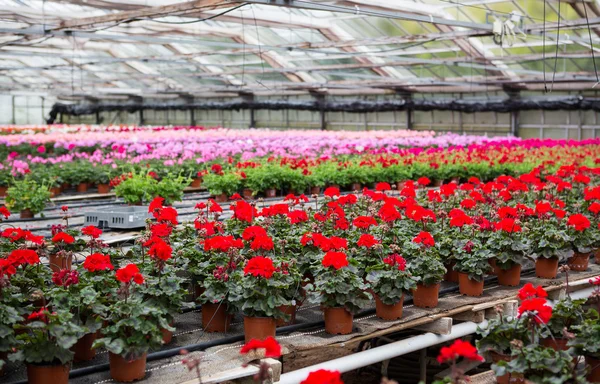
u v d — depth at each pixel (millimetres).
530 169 16578
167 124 47906
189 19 22625
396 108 33094
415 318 6090
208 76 32906
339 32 22844
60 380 4461
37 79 40938
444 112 33531
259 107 38562
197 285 6387
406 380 7383
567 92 28609
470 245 6914
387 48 26062
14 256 5078
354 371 7594
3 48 30203
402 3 17438
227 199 13695
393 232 7281
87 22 16375
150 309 4723
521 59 23000
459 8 18578
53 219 10828
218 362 5102
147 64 35062
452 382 3953
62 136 22422
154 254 5406
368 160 16891
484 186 9961
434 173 16688
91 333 5078
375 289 5996
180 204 13086
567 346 5125
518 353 4391
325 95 37188
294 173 14133
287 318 5355
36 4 20312
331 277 5645
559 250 7926
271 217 8016
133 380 4770
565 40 20172
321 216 7902
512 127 30484
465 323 6477
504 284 7445
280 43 25203
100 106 45750
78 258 7648
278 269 5438
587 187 10945
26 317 5074
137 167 15383
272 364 4918
